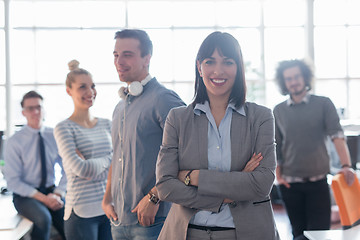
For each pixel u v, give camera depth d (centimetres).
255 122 185
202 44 186
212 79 182
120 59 248
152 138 241
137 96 248
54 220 382
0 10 921
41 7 942
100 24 956
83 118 320
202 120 187
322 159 359
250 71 953
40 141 390
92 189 302
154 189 222
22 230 249
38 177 389
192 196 179
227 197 176
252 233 175
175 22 970
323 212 361
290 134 365
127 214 242
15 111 941
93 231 300
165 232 190
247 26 982
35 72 946
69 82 316
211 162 183
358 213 263
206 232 179
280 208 686
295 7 989
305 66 361
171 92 247
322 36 989
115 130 256
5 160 383
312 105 360
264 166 181
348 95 995
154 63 966
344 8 984
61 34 949
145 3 960
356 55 989
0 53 921
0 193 622
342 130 352
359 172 593
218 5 975
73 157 298
